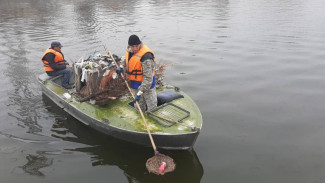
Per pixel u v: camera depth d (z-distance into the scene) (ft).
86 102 17.26
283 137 15.79
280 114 18.15
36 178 13.10
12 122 17.79
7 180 12.97
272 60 28.04
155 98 15.58
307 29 38.78
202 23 45.47
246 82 23.18
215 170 13.46
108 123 15.11
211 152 14.71
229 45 33.40
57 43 20.85
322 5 55.93
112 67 16.78
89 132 16.65
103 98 16.37
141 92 14.11
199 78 24.27
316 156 14.19
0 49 34.45
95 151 14.96
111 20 51.21
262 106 19.21
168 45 34.30
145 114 15.37
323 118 17.54
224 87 22.36
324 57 28.27
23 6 72.59
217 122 17.43
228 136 15.99
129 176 13.21
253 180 12.74
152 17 52.85
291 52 30.19
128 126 14.62
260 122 17.31
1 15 59.82
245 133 16.24
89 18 54.03
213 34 38.50
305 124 16.97
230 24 43.80
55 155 14.65
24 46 35.60
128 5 70.38
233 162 13.94
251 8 57.57
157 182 12.85
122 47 34.30
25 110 19.30
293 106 19.11
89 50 33.35
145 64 13.88
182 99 17.01
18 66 28.48
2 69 27.68
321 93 20.83
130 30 42.65
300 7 55.26
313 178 12.74
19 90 22.70
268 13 51.01
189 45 34.01
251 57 29.09
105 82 16.74
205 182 12.76
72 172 13.47
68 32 42.37
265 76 24.26
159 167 13.26
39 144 15.55
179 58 29.58
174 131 13.85
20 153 14.82
